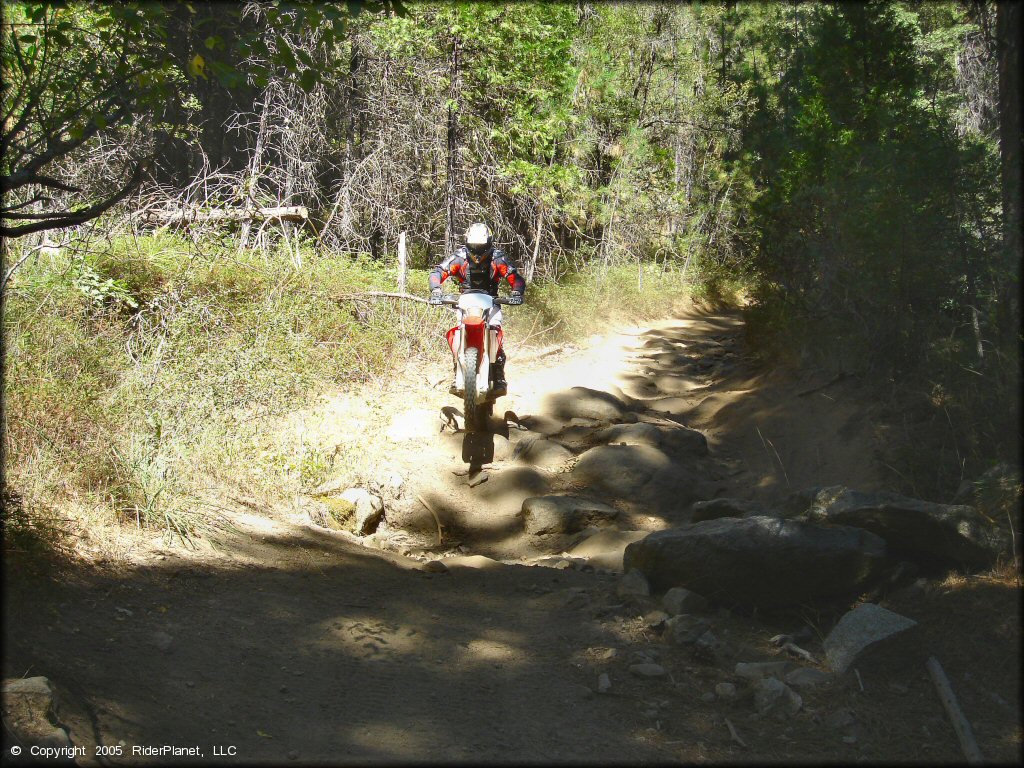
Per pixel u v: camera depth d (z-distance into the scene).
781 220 10.28
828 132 9.06
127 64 3.91
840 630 4.58
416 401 9.53
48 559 4.53
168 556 5.17
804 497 5.86
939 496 6.08
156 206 9.95
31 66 3.77
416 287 12.00
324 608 5.01
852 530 5.26
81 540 4.93
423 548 7.09
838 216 8.05
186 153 13.23
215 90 13.55
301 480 7.08
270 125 13.21
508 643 4.80
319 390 9.01
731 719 4.04
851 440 7.80
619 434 9.07
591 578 6.07
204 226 9.88
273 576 5.31
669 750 3.74
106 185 8.36
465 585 5.80
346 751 3.56
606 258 18.33
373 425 8.64
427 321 11.13
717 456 8.94
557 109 16.02
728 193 20.52
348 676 4.24
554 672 4.46
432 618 5.09
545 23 15.39
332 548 6.11
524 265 16.67
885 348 8.05
